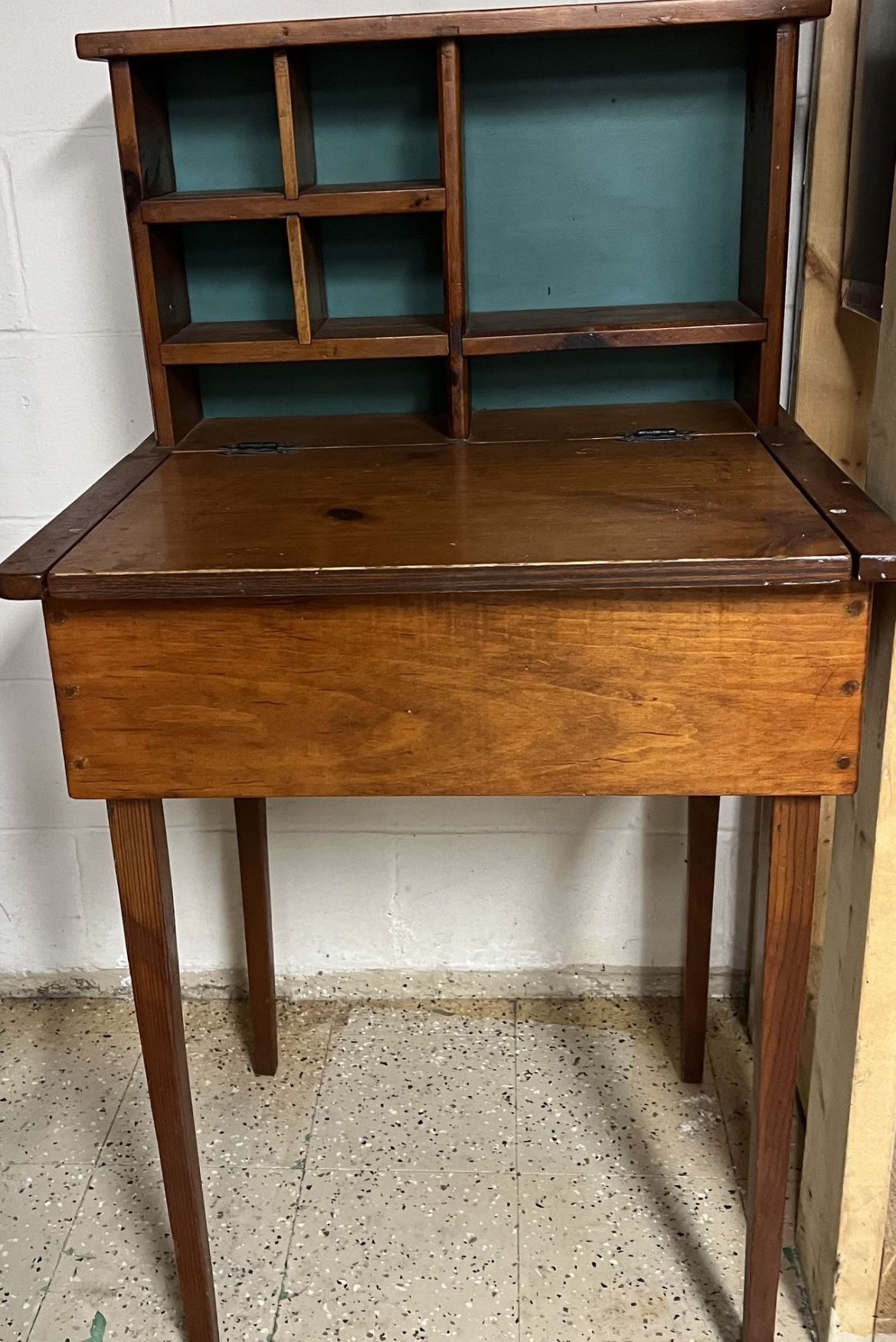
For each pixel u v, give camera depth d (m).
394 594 0.90
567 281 1.29
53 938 1.71
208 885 1.67
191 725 0.96
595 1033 1.61
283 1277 1.26
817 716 0.92
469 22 1.08
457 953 1.68
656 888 1.62
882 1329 1.16
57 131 1.38
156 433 1.24
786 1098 1.06
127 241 1.42
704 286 1.29
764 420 1.20
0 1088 1.55
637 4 1.07
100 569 0.90
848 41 1.24
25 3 1.34
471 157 1.25
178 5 1.33
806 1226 1.25
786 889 1.00
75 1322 1.23
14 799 1.64
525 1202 1.34
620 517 0.96
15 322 1.46
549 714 0.94
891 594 0.98
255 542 0.94
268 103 1.25
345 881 1.65
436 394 1.32
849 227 1.27
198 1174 1.15
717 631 0.90
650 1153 1.40
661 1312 1.21
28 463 1.52
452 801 1.60
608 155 1.25
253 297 1.31
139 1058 1.60
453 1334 1.19
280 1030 1.63
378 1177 1.38
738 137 1.23
